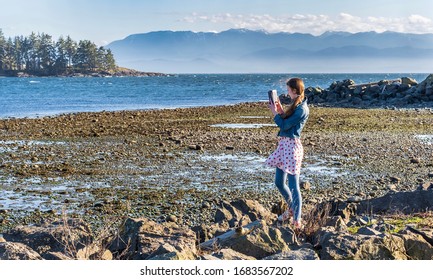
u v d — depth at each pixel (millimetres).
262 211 10672
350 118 37344
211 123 33469
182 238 7680
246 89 103875
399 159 19797
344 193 14469
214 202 13336
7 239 7754
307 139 24969
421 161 19391
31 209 12609
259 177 16500
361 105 54562
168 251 7016
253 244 7566
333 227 8367
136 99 68188
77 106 53656
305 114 9094
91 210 12555
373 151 21641
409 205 10711
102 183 15398
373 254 7016
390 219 9516
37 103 58250
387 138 25891
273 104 9195
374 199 11016
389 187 15172
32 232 7816
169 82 165500
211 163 18703
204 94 82562
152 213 12375
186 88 110375
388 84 59125
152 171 17156
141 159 19281
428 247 7195
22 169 17125
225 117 38062
